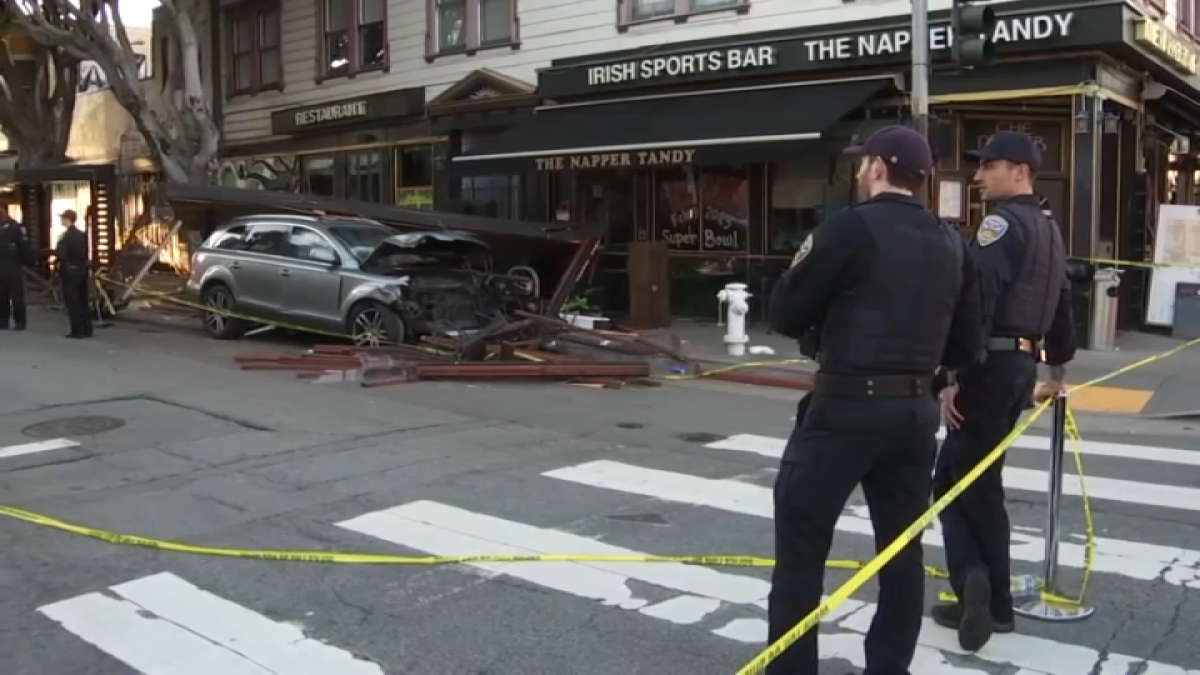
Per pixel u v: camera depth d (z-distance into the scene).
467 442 8.77
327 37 23.06
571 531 6.32
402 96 21.00
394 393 11.14
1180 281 15.71
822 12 15.55
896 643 3.87
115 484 7.47
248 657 4.56
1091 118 13.84
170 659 4.55
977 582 4.30
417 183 21.62
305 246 14.99
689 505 6.89
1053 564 4.99
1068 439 9.16
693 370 12.81
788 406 10.78
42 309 20.69
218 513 6.74
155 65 27.97
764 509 6.81
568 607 5.10
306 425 9.36
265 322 15.10
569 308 16.22
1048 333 4.69
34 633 4.85
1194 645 4.59
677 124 15.93
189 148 20.66
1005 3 13.99
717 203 17.31
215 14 25.73
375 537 6.22
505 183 20.00
